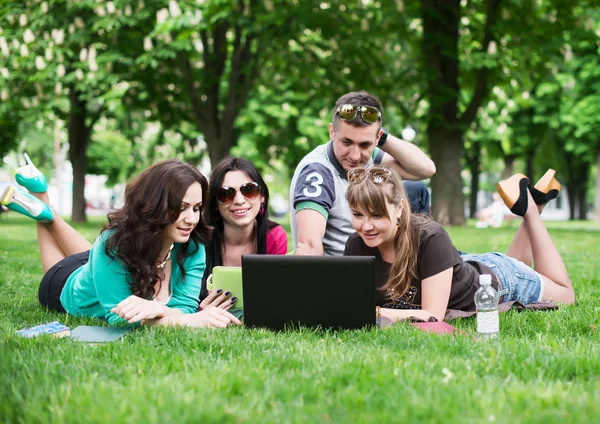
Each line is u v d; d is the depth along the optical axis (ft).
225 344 14.48
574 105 110.32
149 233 16.85
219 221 20.20
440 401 10.41
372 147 19.89
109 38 66.03
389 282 17.92
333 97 72.18
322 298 16.40
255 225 20.61
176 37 63.52
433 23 66.33
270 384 11.21
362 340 15.29
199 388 10.96
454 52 65.72
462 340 14.90
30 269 31.12
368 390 11.02
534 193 22.30
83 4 63.41
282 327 16.67
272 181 182.19
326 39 65.16
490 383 11.39
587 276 29.35
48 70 64.59
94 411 9.87
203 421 9.52
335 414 9.97
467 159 146.82
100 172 177.58
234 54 70.28
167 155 119.34
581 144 125.70
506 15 63.93
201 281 18.98
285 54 70.54
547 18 64.75
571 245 49.08
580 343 14.88
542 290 21.03
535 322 18.13
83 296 18.79
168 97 75.66
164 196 16.79
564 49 64.34
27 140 158.30
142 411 9.82
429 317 17.30
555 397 10.51
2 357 12.87
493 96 77.66
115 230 17.25
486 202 245.04
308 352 13.62
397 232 17.76
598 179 130.72
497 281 19.84
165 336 15.30
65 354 13.50
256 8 61.87
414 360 12.87
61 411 9.86
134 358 13.15
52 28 65.57
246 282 16.71
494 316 16.07
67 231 21.86
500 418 9.70
